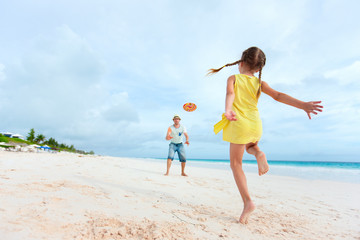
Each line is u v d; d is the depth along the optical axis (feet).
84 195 8.51
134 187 11.82
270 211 9.56
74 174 13.89
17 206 6.30
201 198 11.03
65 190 8.85
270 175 29.71
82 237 4.99
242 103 7.73
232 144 7.89
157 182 14.70
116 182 12.70
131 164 31.14
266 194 14.01
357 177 30.09
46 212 6.11
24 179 10.34
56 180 10.84
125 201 8.52
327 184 20.62
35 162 19.53
